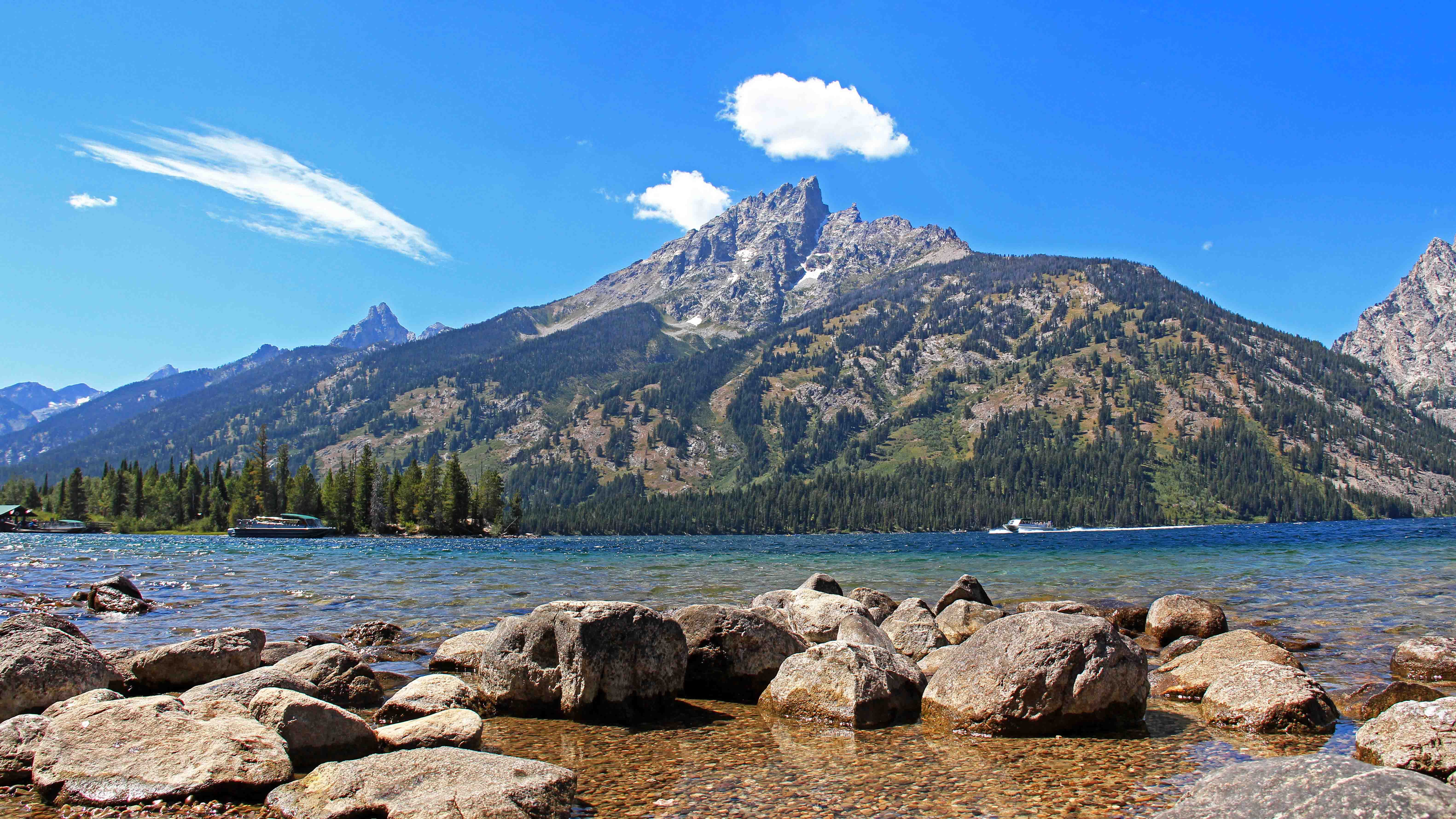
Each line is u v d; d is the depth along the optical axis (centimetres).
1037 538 15312
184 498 16300
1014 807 870
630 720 1287
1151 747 1116
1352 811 613
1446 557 5603
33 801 872
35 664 1206
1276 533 13812
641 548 10694
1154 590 3509
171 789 868
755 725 1265
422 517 16200
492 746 1124
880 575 4694
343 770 873
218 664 1474
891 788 942
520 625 1350
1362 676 1605
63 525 15125
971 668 1272
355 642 2045
